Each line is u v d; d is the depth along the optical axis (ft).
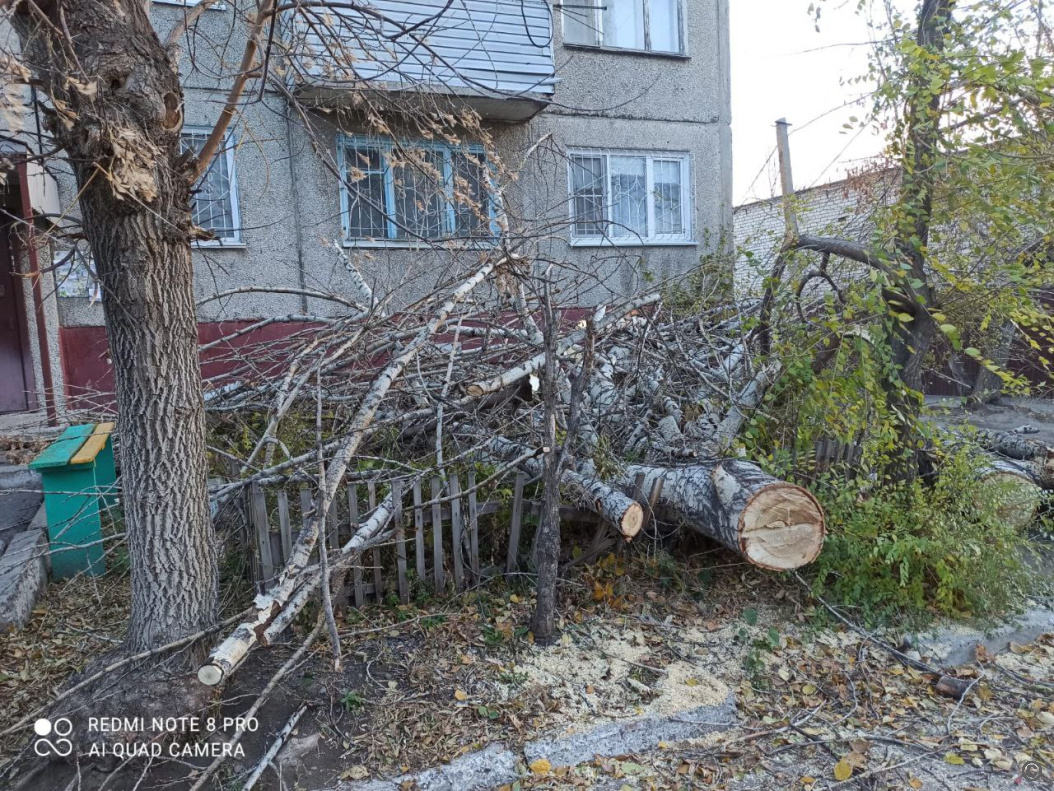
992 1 13.23
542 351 15.85
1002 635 13.26
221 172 27.48
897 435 14.39
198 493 10.09
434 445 16.15
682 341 18.22
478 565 13.73
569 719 10.39
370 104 14.02
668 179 35.86
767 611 13.69
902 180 14.35
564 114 32.91
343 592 12.84
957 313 14.98
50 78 8.35
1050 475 17.70
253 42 10.68
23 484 19.31
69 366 25.77
